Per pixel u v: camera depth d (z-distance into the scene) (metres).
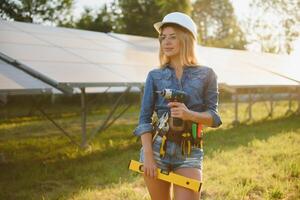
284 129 11.80
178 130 2.68
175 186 2.67
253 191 5.68
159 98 2.76
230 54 17.31
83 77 7.68
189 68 2.75
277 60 19.08
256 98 16.64
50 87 7.13
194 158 2.69
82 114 8.80
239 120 14.52
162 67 2.81
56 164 7.39
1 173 6.72
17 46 9.06
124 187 5.83
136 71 9.38
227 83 10.77
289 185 5.83
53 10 38.25
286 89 18.17
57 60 8.66
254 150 8.55
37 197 5.45
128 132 11.67
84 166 7.16
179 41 2.73
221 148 8.75
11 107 20.14
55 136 11.36
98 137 10.62
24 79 7.30
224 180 6.04
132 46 13.02
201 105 2.74
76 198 5.34
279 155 7.96
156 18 31.98
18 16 37.38
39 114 17.23
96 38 12.82
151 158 2.68
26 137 11.24
